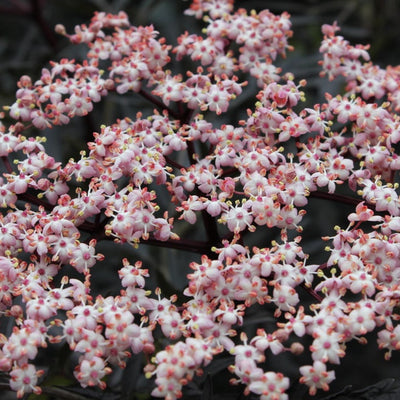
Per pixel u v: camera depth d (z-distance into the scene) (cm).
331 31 35
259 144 32
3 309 30
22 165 31
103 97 40
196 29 42
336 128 35
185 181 31
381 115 32
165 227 30
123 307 29
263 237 39
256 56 34
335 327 28
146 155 31
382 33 41
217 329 29
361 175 31
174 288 33
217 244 32
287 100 32
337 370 44
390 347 29
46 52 42
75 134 41
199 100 33
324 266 30
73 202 30
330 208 41
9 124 38
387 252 29
